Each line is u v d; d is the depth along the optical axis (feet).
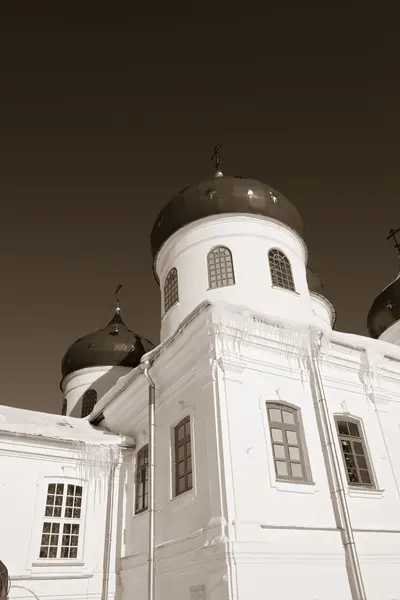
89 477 50.03
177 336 42.06
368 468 41.50
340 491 36.52
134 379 48.73
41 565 44.37
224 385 36.99
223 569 30.14
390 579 35.78
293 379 41.04
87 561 46.57
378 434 43.62
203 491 35.70
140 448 50.93
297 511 34.78
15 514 45.06
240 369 38.17
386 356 46.52
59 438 49.26
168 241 58.08
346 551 34.78
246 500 33.04
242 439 35.37
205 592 31.76
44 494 47.19
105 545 48.01
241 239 53.36
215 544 31.14
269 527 32.60
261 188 56.75
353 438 42.24
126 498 50.42
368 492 39.34
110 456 51.60
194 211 55.57
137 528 46.42
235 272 51.29
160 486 42.52
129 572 44.83
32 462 48.01
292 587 31.30
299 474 37.17
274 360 40.83
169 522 39.70
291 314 49.90
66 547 46.44
